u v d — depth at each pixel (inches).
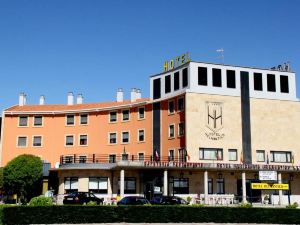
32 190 2427.4
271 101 2532.0
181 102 2423.7
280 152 2497.5
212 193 2313.0
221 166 2241.6
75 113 2851.9
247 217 1347.2
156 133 2546.8
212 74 2438.5
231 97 2449.6
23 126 2861.7
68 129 2847.0
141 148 2603.3
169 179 2276.1
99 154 2755.9
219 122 2399.1
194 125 2345.0
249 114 2470.5
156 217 1293.1
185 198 2269.9
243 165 2276.1
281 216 1365.7
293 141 2539.4
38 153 2822.3
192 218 1314.0
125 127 2706.7
